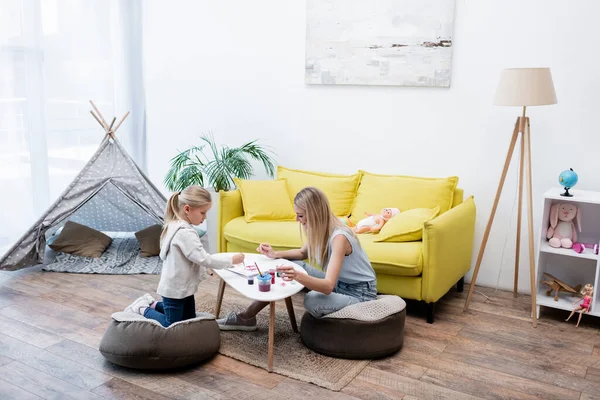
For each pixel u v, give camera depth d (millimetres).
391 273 3188
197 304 3381
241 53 4523
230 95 4645
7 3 4102
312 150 4336
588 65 3359
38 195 4422
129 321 2551
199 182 4277
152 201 4027
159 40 4941
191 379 2498
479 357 2775
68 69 4582
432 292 3117
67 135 4641
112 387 2414
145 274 3904
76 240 4199
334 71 4086
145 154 5250
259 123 4547
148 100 5129
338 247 2686
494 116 3650
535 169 3588
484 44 3617
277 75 4391
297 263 2963
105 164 3967
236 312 3033
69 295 3480
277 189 3973
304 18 4188
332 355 2723
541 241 3270
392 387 2469
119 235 4742
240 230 3709
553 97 3102
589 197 3154
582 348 2908
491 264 3801
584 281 3504
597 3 3289
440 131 3832
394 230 3314
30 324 3039
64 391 2373
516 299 3609
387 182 3805
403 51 3826
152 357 2484
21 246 3752
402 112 3934
